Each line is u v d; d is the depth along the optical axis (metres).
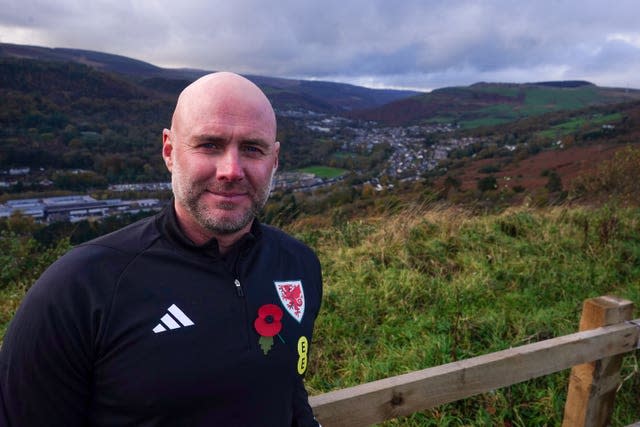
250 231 1.27
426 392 1.71
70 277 0.99
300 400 1.28
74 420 0.99
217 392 1.04
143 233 1.13
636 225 6.27
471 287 4.32
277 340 1.17
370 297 4.12
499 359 1.87
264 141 1.17
